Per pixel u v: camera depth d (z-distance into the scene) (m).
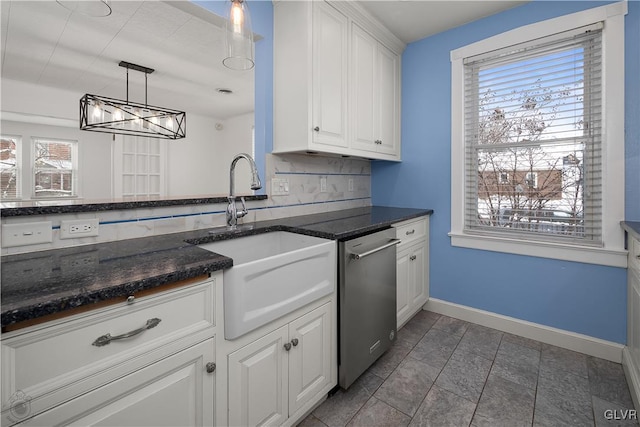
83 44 2.62
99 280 0.78
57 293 0.69
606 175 1.78
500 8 2.07
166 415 0.88
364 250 1.61
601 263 1.81
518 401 1.48
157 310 0.85
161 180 4.84
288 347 1.21
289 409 1.25
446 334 2.13
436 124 2.45
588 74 1.82
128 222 1.34
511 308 2.16
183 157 5.09
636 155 1.70
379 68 2.35
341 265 1.47
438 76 2.42
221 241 1.45
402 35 2.43
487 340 2.05
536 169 2.03
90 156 4.31
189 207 1.54
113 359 0.77
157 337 0.85
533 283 2.07
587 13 1.79
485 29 2.18
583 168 1.86
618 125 1.73
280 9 1.91
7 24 2.29
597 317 1.85
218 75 3.37
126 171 4.54
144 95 4.09
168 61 2.98
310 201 2.26
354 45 2.10
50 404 0.68
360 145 2.18
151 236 1.40
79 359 0.72
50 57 2.89
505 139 2.14
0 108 3.43
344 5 1.96
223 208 1.69
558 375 1.67
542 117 1.99
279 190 2.04
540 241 2.02
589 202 1.85
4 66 3.09
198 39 2.53
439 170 2.45
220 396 1.00
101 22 2.26
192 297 0.92
